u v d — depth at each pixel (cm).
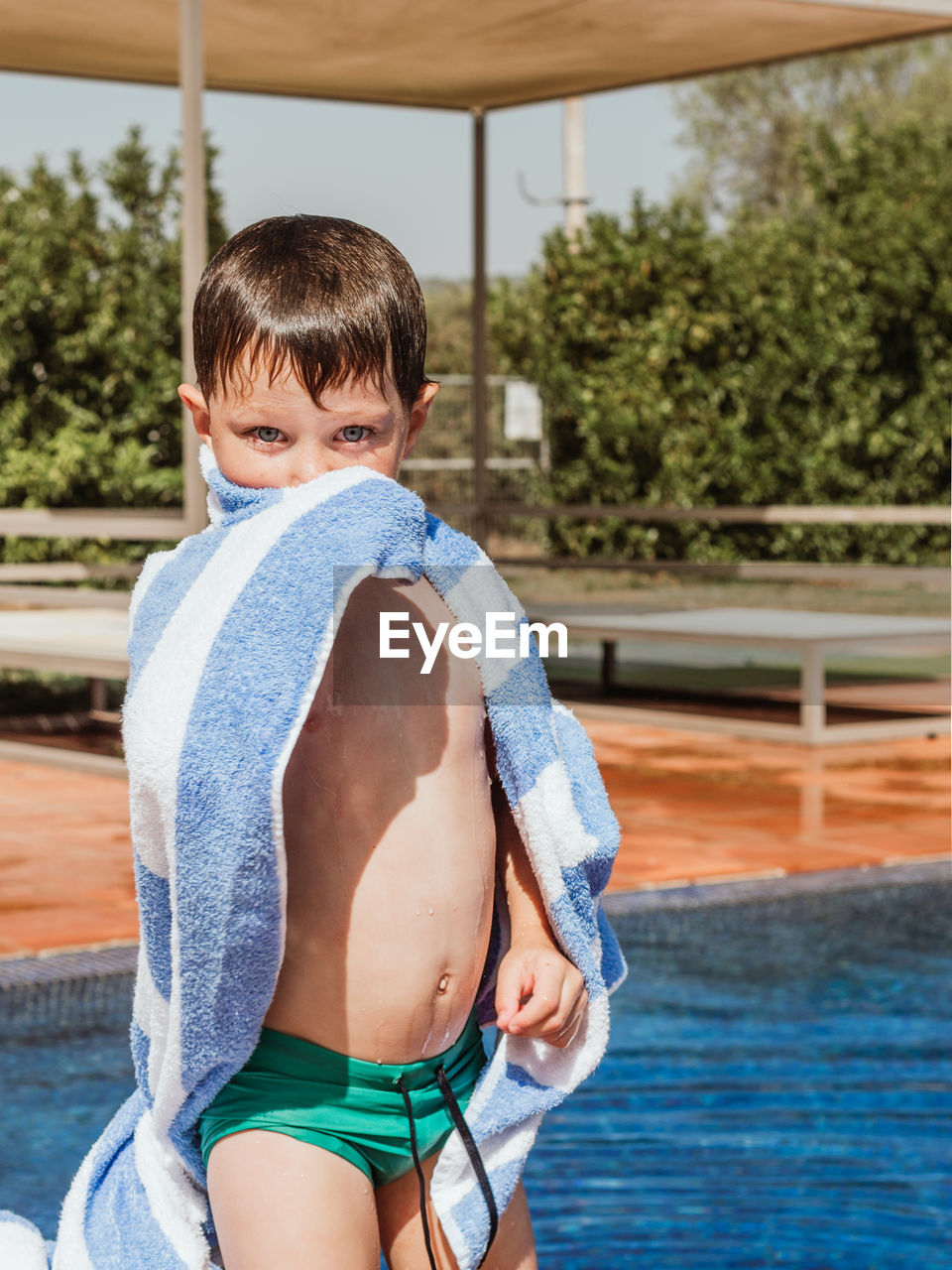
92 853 493
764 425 1466
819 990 347
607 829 134
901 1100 280
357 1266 121
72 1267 129
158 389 1512
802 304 1446
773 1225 229
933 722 750
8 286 1464
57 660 652
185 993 116
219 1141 124
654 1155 256
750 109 2883
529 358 1580
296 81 973
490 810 135
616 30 855
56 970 358
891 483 1469
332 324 124
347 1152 125
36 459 1484
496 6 809
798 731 723
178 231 1516
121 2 793
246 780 112
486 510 1061
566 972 129
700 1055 304
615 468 1477
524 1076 131
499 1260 138
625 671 1005
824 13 810
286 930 121
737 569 855
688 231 1488
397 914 127
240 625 115
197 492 623
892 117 2753
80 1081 290
